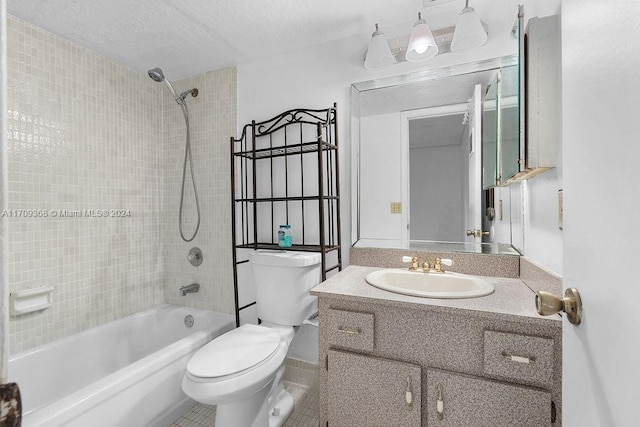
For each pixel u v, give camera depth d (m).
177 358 1.54
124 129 2.06
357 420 1.15
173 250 2.31
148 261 2.22
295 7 1.50
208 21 1.61
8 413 0.26
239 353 1.31
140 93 2.17
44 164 1.63
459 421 1.00
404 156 1.68
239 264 2.08
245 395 1.21
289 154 1.87
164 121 2.33
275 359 1.33
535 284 1.14
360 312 1.15
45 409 1.06
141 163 2.18
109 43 1.79
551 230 1.03
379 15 1.58
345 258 1.78
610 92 0.44
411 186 1.67
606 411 0.44
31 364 1.50
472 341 1.00
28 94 1.56
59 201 1.69
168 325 2.16
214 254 2.17
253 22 1.62
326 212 1.84
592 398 0.48
